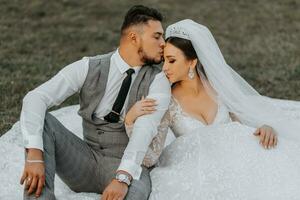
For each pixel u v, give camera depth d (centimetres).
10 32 923
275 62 830
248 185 344
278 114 404
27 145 335
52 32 936
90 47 878
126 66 360
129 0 1127
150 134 344
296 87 727
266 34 966
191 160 359
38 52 841
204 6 1113
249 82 745
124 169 337
